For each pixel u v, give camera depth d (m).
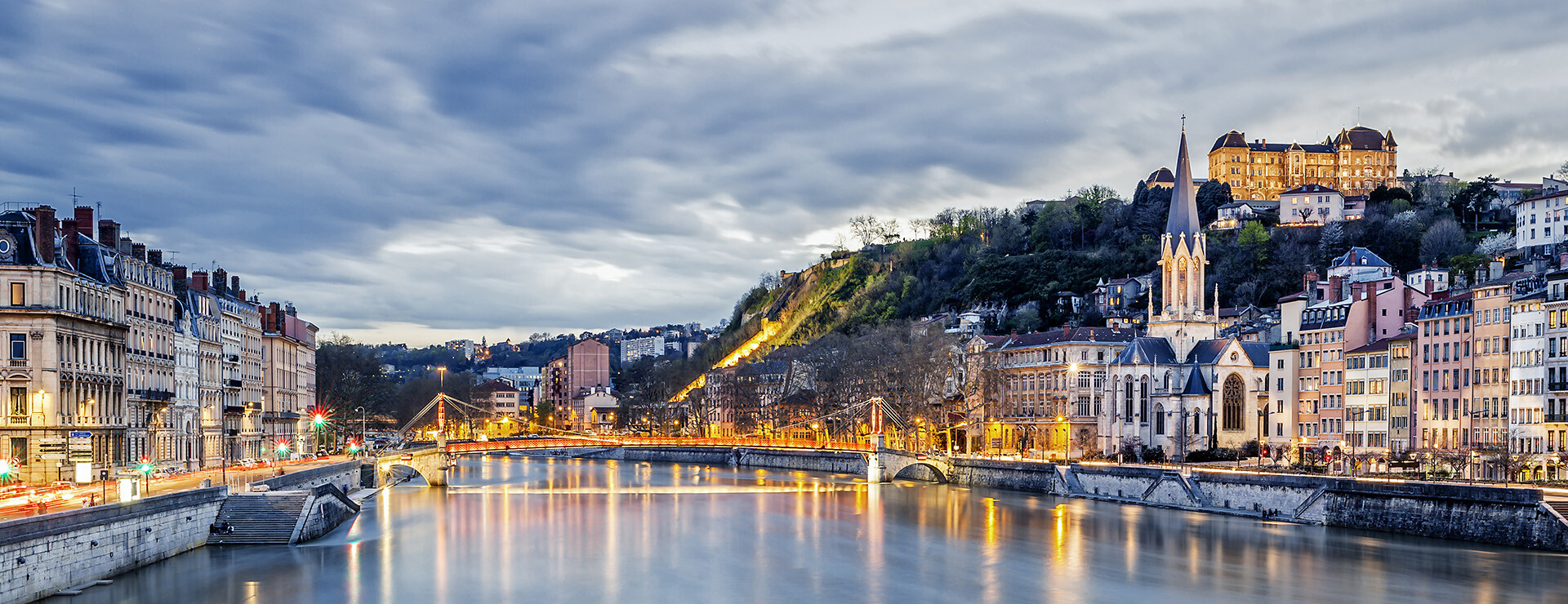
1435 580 115.69
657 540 148.00
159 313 179.75
